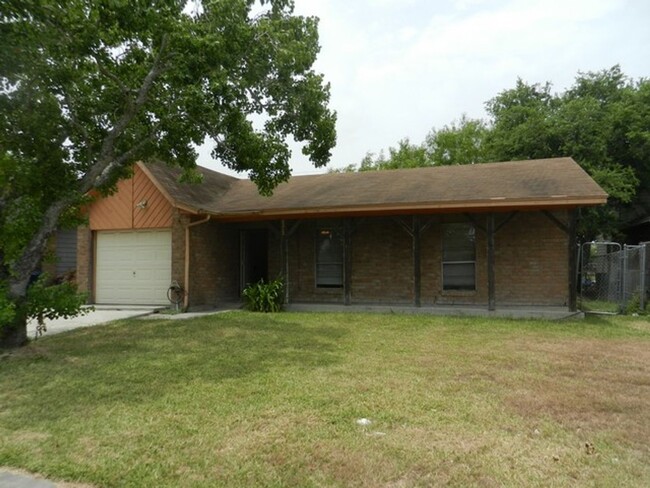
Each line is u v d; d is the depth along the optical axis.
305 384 5.29
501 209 10.77
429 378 5.54
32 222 7.56
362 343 7.74
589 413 4.38
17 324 7.46
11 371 6.03
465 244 12.44
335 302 13.40
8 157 7.51
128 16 7.18
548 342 7.79
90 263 13.84
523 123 19.77
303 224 13.91
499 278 12.14
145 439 3.81
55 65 7.49
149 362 6.48
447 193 11.38
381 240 13.15
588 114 18.06
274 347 7.45
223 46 7.95
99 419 4.28
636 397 4.86
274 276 14.24
